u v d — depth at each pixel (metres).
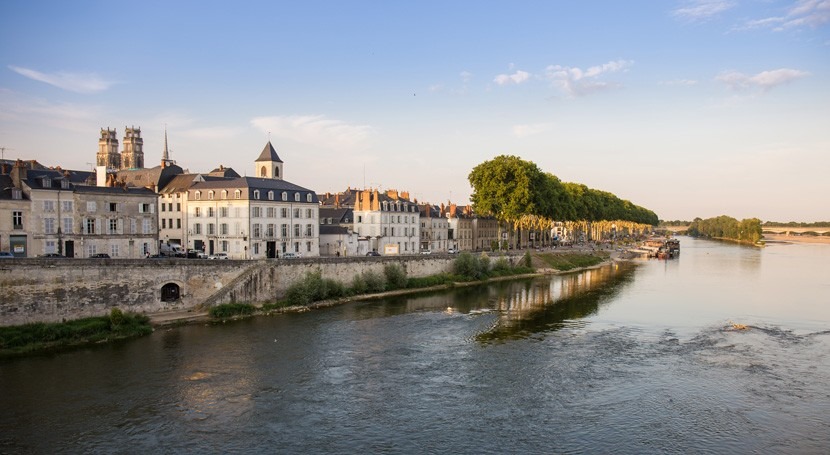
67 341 50.53
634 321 63.34
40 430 33.16
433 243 137.50
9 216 66.56
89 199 73.25
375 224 116.31
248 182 92.12
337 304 73.62
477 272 100.62
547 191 131.50
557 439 32.69
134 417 35.06
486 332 57.41
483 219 158.50
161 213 101.38
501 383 41.69
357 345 51.66
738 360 47.62
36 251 68.56
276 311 66.50
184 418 35.00
